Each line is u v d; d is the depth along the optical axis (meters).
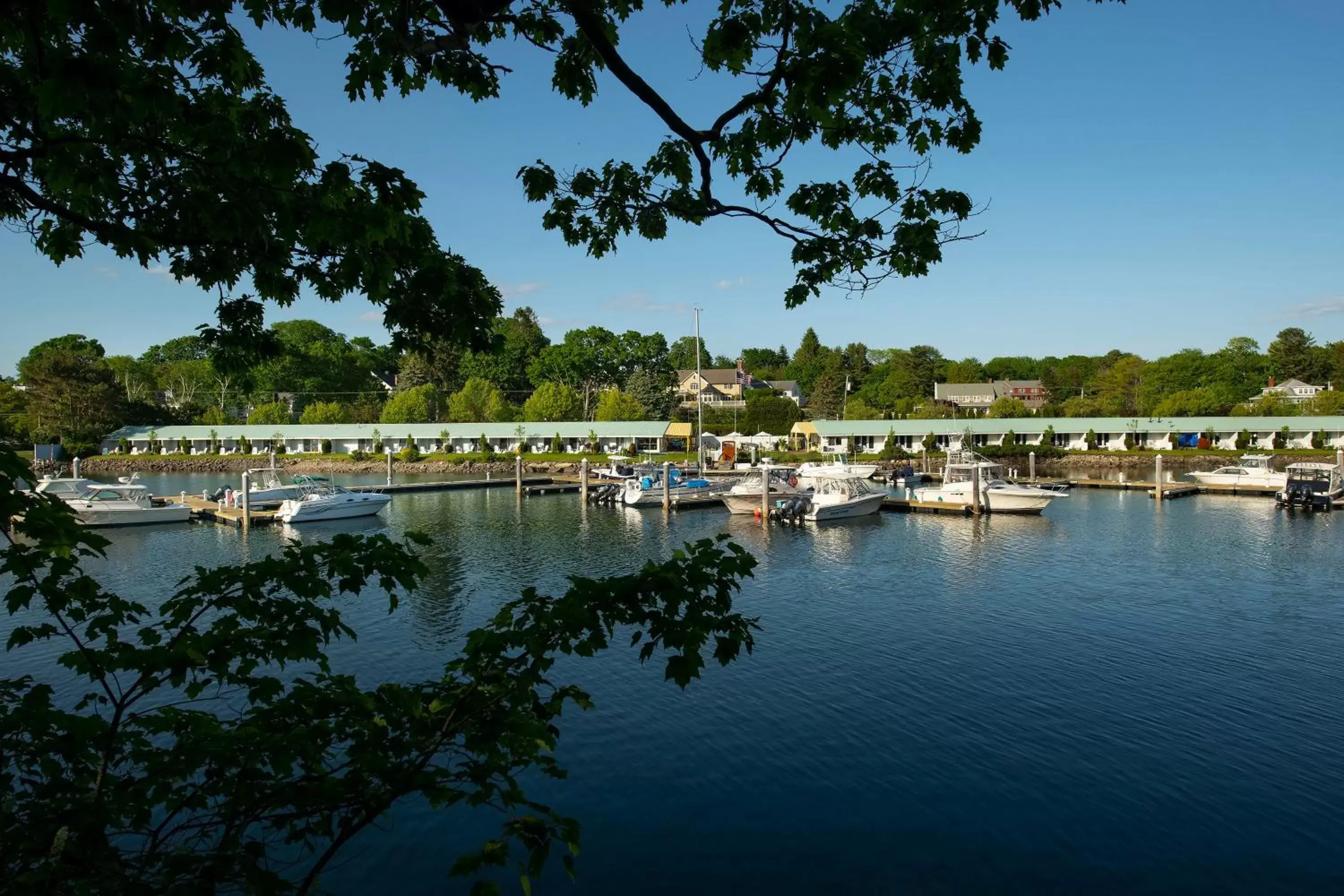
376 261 4.05
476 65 5.02
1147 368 94.81
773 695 13.84
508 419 86.12
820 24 4.35
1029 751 11.62
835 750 11.73
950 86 5.02
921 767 11.20
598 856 9.26
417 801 10.41
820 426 76.31
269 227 4.24
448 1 3.93
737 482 49.69
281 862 8.92
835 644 16.64
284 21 4.46
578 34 5.05
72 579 4.48
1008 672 14.82
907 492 44.41
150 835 4.31
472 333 4.88
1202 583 22.47
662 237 6.18
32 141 4.19
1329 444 70.38
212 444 77.31
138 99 3.36
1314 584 22.20
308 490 41.31
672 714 13.09
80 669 4.06
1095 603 20.16
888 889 8.60
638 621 4.36
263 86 4.59
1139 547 28.97
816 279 5.81
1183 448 72.81
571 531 34.81
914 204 5.38
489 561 27.20
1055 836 9.52
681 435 75.88
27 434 75.38
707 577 4.55
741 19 4.60
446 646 16.73
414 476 65.19
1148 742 11.81
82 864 3.40
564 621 4.19
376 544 4.79
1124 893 8.49
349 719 4.52
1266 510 40.50
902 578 23.66
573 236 6.18
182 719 4.61
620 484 50.16
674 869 9.01
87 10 2.87
